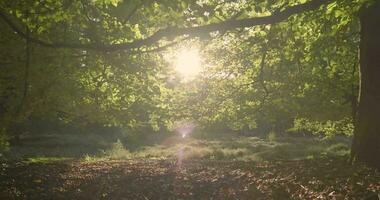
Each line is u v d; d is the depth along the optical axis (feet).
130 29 44.62
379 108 45.80
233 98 68.39
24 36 29.78
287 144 131.64
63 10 36.94
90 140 136.87
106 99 53.83
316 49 52.54
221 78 68.95
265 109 68.90
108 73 51.13
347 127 87.66
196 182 46.96
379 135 45.80
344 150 102.58
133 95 54.60
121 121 56.29
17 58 43.65
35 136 134.62
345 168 46.37
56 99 51.47
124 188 44.11
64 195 40.65
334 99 71.97
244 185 43.42
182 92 68.39
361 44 46.96
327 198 33.01
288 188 39.09
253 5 34.76
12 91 47.21
